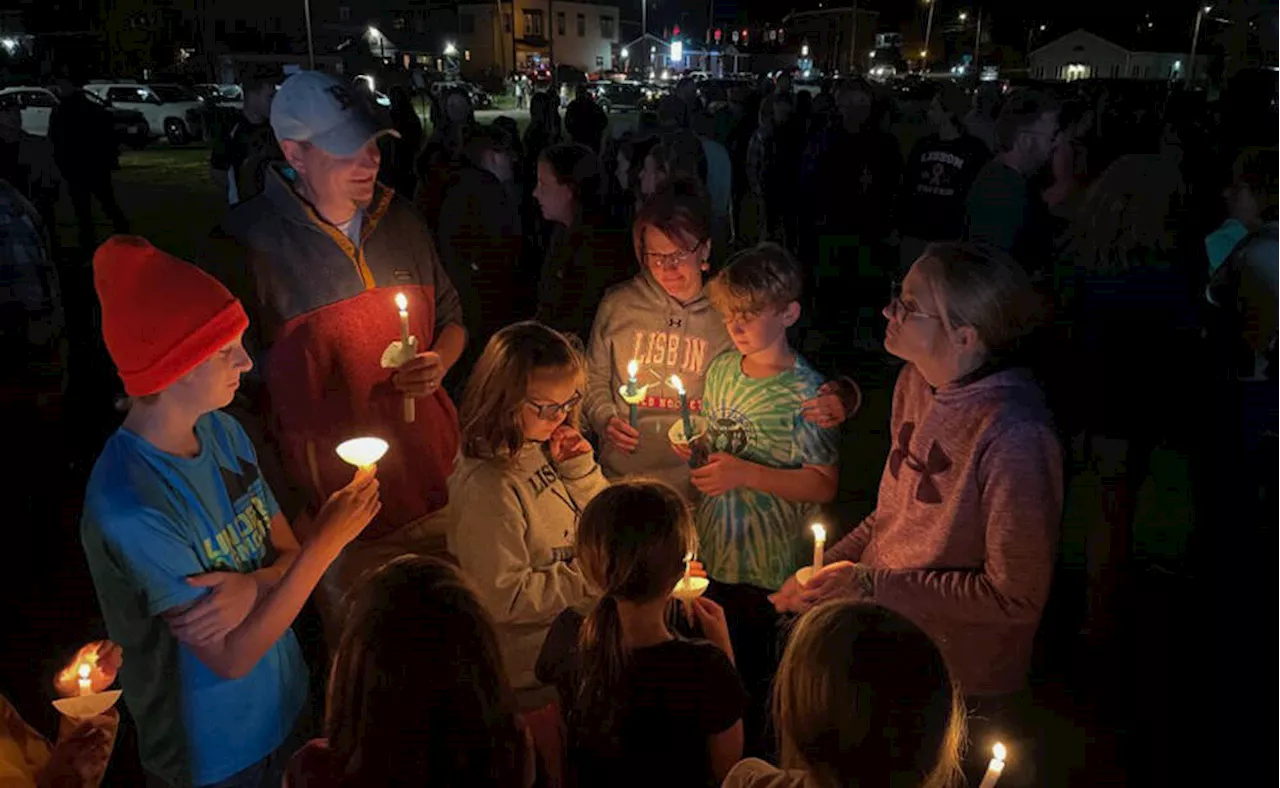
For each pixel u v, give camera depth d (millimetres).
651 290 2988
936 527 2066
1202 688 3254
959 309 1959
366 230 2758
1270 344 3164
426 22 69500
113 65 41094
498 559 2238
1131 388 3498
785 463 2695
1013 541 1918
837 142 7336
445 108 9086
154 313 1730
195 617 1755
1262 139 4766
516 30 66688
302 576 1861
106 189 11219
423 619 1415
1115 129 10930
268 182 2666
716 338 2957
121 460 1771
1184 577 4035
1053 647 3625
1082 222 3656
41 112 22812
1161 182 3398
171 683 1873
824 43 68750
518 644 2273
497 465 2279
